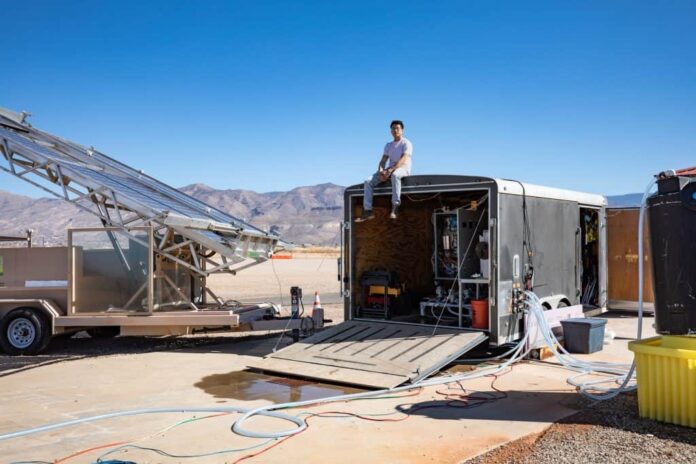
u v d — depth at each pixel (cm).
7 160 1056
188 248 1154
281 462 497
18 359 973
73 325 1020
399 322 964
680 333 589
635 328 1239
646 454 491
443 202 1159
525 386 752
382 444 539
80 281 1038
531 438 551
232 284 2631
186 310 1107
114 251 1041
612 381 762
